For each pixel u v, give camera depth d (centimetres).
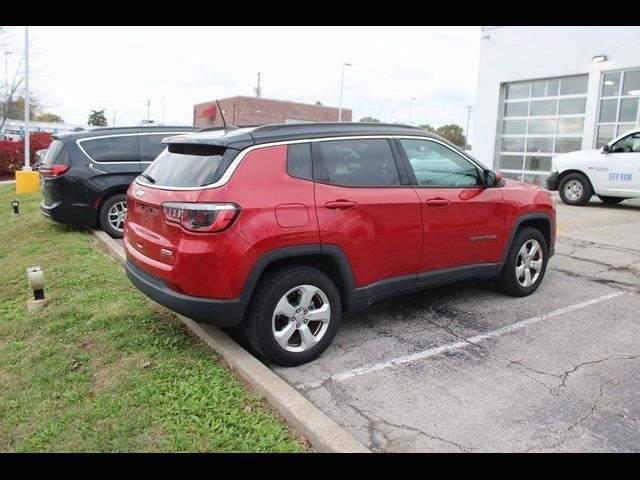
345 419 318
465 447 291
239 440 287
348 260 390
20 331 436
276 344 369
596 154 1188
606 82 1458
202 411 311
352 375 373
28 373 362
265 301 360
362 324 467
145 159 823
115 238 805
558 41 1551
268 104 4662
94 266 611
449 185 458
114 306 477
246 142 362
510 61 1691
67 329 434
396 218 413
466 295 547
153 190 386
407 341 431
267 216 351
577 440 298
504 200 493
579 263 683
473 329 457
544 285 586
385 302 526
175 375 354
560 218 1045
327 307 388
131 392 331
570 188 1244
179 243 347
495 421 316
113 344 399
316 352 389
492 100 1761
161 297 364
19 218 996
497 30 1716
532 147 1681
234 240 341
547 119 1627
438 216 441
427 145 453
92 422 300
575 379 368
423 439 298
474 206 467
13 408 318
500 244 497
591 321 477
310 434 289
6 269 620
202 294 346
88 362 376
